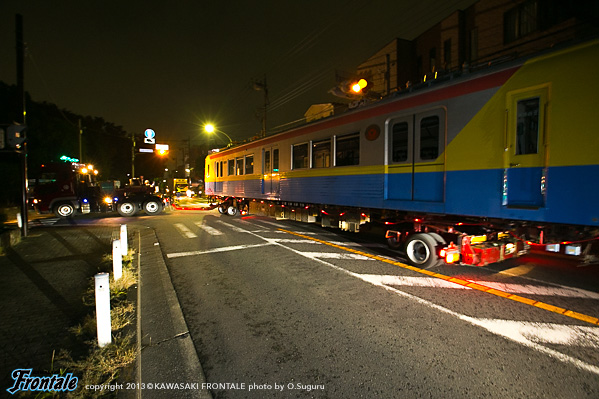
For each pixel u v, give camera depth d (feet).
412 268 20.53
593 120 13.43
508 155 16.22
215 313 14.51
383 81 67.82
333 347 11.35
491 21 49.52
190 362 10.68
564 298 15.23
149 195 58.59
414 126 21.15
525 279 18.12
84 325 12.37
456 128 18.47
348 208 28.50
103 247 27.76
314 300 15.60
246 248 27.02
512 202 16.10
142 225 43.57
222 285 18.12
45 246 28.25
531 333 11.93
